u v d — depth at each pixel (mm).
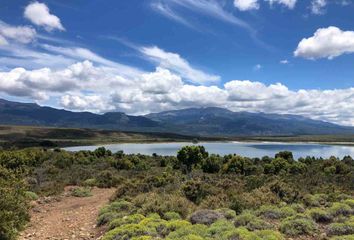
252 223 12320
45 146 128125
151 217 13516
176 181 22281
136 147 150125
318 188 19438
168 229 12102
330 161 32500
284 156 41062
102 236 12383
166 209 14625
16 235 11945
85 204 19500
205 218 13297
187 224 12469
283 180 21688
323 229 12359
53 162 35969
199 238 10445
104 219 14508
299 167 31406
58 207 18953
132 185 20906
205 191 17953
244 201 15547
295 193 16922
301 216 13148
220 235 11070
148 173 31109
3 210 12047
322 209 14797
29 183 24297
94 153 49625
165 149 129625
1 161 32250
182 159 40438
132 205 16219
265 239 10570
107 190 25062
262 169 33875
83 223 15039
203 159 39125
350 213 14062
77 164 37688
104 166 36875
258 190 17188
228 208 14914
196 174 27156
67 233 13492
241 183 20297
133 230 11664
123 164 37156
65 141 180250
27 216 14648
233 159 34031
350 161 37281
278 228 12359
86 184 26500
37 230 13984
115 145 174875
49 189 23078
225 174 30094
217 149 135750
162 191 19359
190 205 15984
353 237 10625
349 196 17281
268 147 161250
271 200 16047
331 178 24344
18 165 32719
